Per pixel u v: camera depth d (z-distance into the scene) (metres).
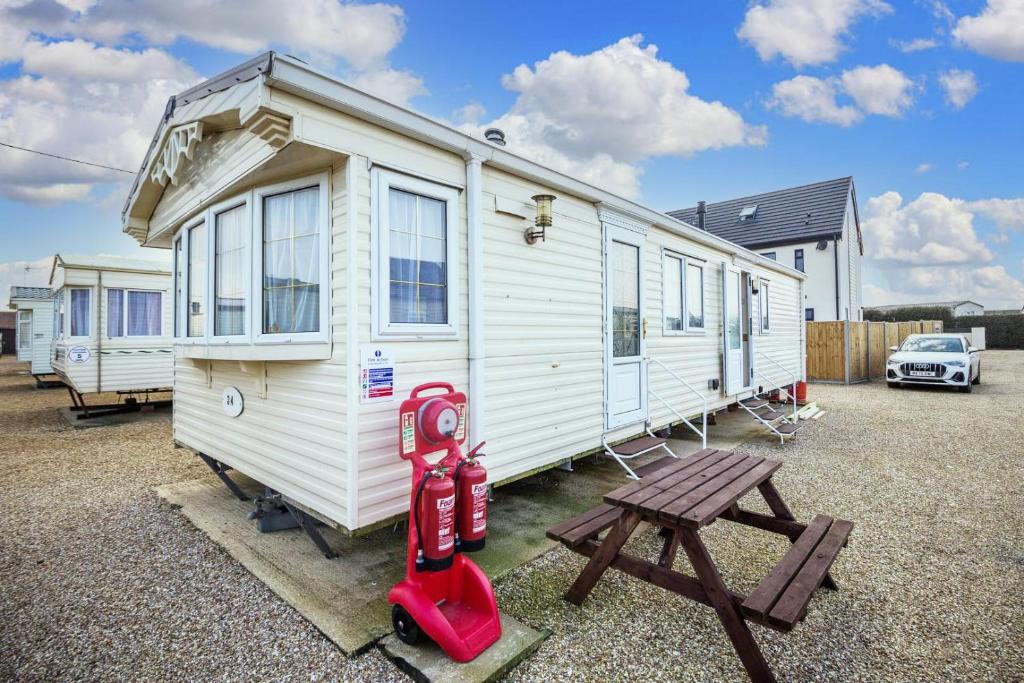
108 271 9.12
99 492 4.68
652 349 5.91
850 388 12.44
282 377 3.36
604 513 2.97
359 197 2.88
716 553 3.31
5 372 18.59
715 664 2.18
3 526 3.84
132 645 2.32
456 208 3.49
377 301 2.95
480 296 3.58
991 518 3.92
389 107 2.96
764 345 9.30
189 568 3.11
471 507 2.34
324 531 3.67
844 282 20.28
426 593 2.27
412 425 2.52
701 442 6.56
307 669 2.14
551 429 4.36
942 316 28.50
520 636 2.33
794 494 4.52
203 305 3.94
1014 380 13.42
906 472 5.20
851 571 3.07
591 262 4.89
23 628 2.47
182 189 4.21
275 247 3.28
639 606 2.66
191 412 4.66
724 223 23.02
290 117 2.59
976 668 2.14
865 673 2.11
